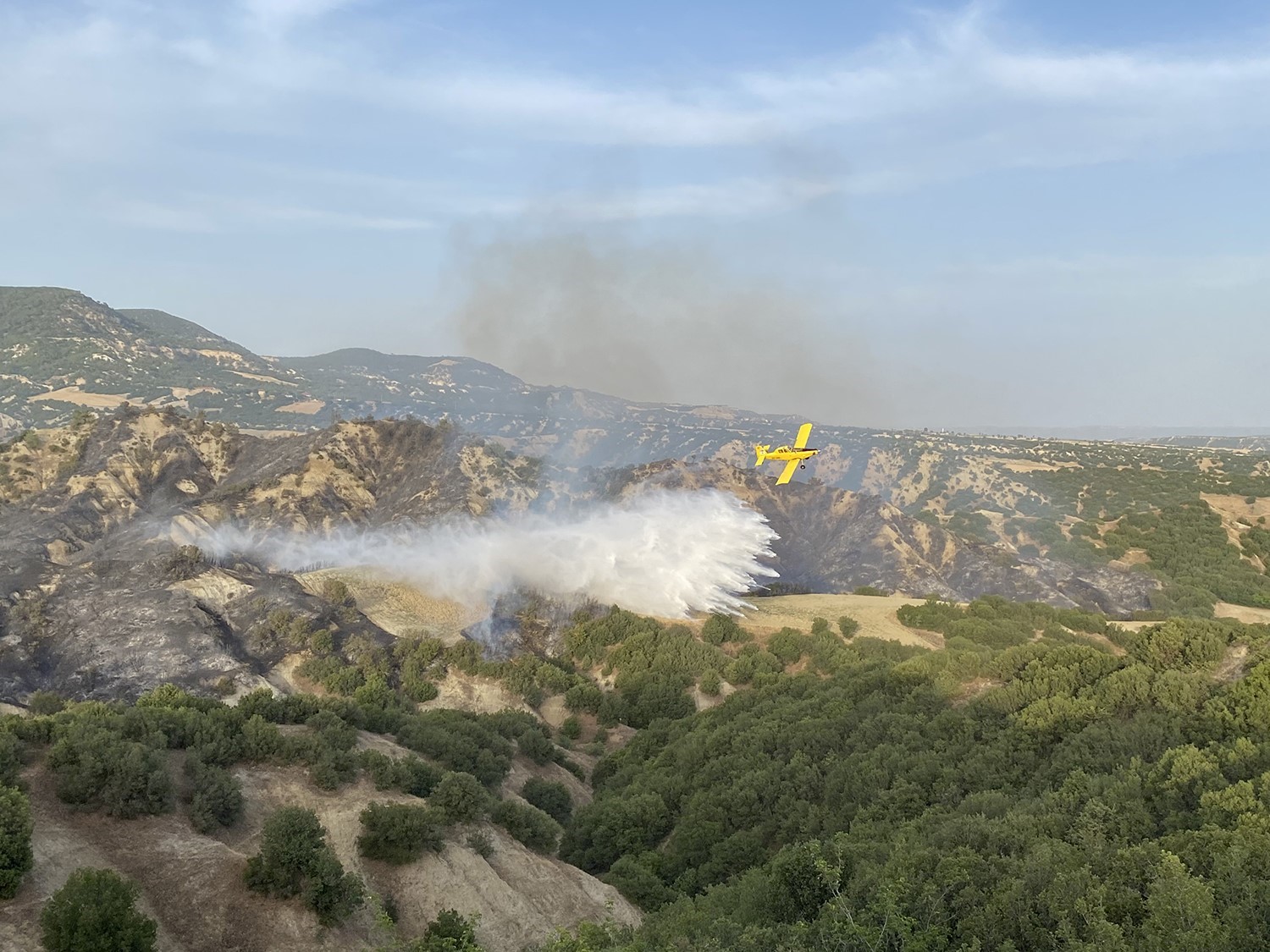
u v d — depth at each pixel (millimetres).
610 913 51594
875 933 36750
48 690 98562
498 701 100688
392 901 48031
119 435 167875
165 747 52406
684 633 115062
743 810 64438
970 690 72250
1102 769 52125
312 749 55812
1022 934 35406
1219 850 37250
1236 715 52438
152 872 43469
